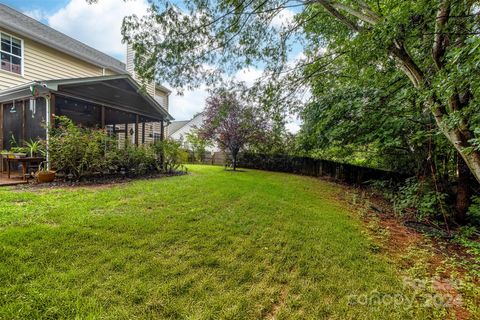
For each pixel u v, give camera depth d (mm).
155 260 2287
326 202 5473
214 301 1806
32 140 6367
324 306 1839
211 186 5898
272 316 1711
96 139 6133
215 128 10617
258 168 12906
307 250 2770
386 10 3332
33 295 1689
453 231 4117
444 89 2490
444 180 5496
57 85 5914
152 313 1642
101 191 4801
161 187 5480
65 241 2469
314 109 6836
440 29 2914
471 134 3033
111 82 7500
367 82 5562
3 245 2275
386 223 4348
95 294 1765
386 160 7953
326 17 4766
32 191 4621
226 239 2887
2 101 7203
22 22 8672
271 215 3977
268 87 5422
